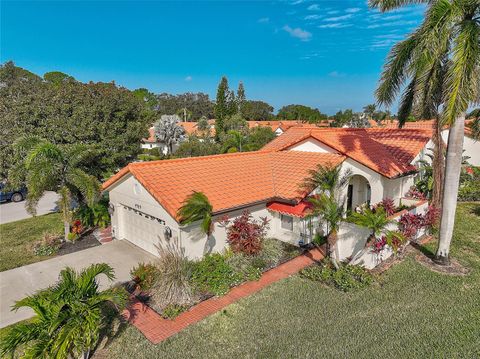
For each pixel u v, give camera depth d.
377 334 12.71
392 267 18.45
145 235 21.55
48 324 10.07
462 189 34.22
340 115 125.81
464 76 15.11
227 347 12.24
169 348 12.23
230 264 17.55
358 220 17.78
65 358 9.62
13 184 23.47
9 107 28.06
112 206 24.34
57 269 19.41
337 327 13.20
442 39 15.91
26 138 22.52
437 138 22.41
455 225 25.59
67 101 28.44
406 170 26.02
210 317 14.11
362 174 24.75
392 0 18.62
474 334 12.64
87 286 11.45
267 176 24.41
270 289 16.31
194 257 18.28
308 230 21.20
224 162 24.92
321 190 19.92
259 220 21.92
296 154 27.73
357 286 16.09
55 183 22.75
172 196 18.47
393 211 21.86
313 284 16.72
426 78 17.97
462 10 15.73
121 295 12.55
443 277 17.27
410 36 18.44
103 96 29.81
